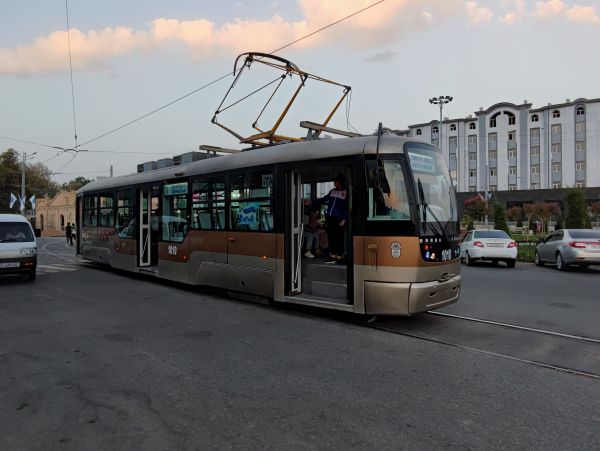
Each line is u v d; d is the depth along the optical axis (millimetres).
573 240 15070
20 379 4875
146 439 3549
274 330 6891
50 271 14758
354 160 6996
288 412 4016
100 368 5203
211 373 5012
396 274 6605
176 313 8109
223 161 9320
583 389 4547
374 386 4629
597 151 63125
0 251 11672
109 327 7105
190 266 10086
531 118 67500
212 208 9508
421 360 5469
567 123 65000
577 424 3766
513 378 4859
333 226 7910
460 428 3699
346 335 6602
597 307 8695
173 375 4957
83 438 3578
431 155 7258
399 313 6578
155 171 11875
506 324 7281
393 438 3537
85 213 15742
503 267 16844
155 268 11984
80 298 9656
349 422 3814
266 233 8203
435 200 7059
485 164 70188
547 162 66188
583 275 14094
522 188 67562
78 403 4242
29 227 12875
